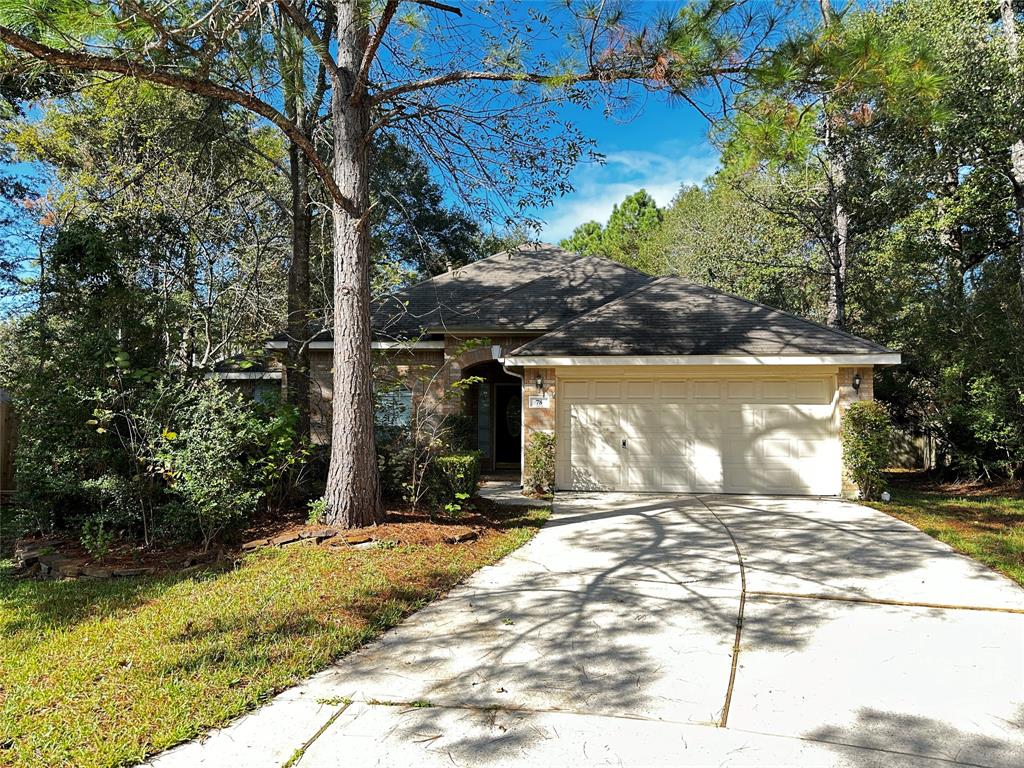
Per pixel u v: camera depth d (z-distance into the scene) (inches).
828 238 668.7
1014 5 642.2
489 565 277.4
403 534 301.9
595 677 168.6
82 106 584.7
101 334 311.3
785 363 437.7
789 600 231.1
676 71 245.6
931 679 167.6
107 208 535.8
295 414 335.6
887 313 621.9
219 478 287.4
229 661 172.2
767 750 133.9
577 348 461.4
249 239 582.9
